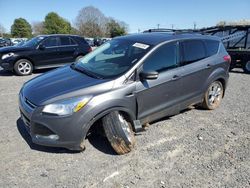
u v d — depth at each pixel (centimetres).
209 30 1376
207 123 542
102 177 357
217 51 605
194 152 425
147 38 502
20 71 1102
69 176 358
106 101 393
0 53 1080
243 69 1252
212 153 424
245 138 480
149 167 382
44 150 420
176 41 505
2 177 353
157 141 457
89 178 355
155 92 457
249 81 1016
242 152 429
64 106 375
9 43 3681
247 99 729
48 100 379
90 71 455
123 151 409
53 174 362
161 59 471
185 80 511
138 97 432
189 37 539
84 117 381
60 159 397
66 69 493
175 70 491
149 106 455
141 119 450
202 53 563
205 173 371
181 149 433
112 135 402
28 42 1192
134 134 459
